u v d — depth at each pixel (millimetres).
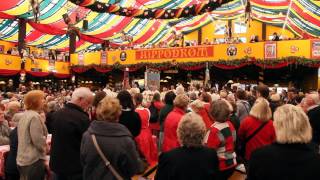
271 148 1992
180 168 2287
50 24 18938
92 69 20828
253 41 15344
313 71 17047
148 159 5238
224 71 18812
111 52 19078
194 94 6637
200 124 2391
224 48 15766
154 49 17625
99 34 21875
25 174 3516
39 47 25078
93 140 2518
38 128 3482
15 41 23266
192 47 16547
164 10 8734
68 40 23953
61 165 3160
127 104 4094
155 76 11312
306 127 1963
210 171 2309
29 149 3500
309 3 15375
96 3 8367
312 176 1882
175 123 4336
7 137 4789
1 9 16391
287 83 18297
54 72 20156
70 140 3164
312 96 4840
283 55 14492
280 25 25953
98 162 2506
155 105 6297
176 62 16844
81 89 3309
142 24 21656
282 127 1975
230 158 3461
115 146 2498
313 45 13891
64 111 3262
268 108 3795
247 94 6922
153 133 6598
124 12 8703
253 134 3744
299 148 1942
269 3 18328
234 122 4859
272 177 1928
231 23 27656
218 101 3572
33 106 3582
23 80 18375
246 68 18016
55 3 16141
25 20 18531
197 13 8508
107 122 2582
